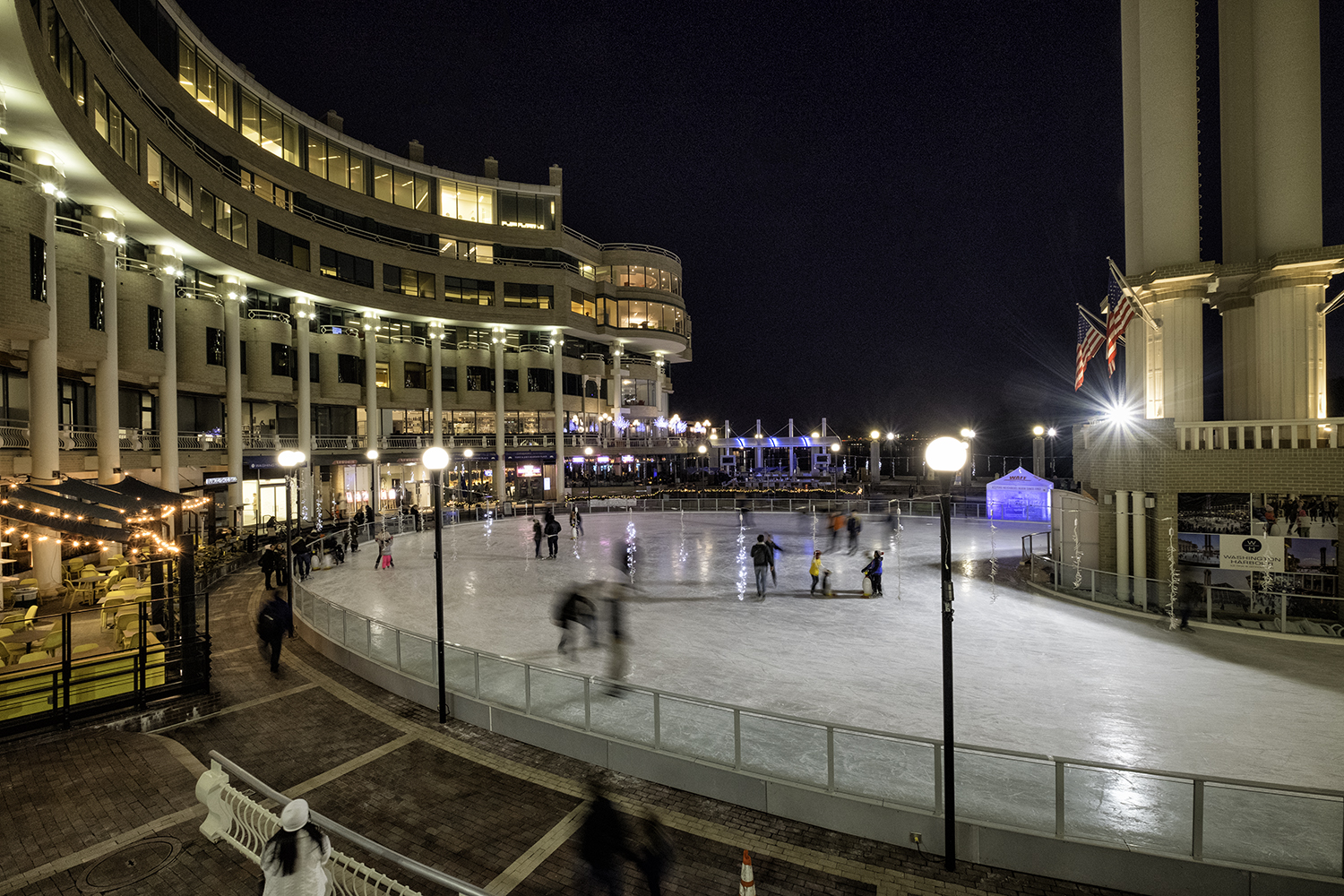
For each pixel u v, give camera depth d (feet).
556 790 26.23
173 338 86.69
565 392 182.50
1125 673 37.81
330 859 18.19
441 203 154.30
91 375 81.71
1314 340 54.13
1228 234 61.57
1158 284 58.08
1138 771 20.06
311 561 75.41
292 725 32.99
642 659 41.06
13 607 53.72
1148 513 53.93
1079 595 56.80
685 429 213.87
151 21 89.51
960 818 21.84
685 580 67.26
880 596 58.85
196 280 102.42
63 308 63.82
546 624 50.39
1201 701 33.42
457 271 153.07
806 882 20.47
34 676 32.65
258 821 20.99
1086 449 63.67
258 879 20.86
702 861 21.49
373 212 139.23
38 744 30.63
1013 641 44.55
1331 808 18.67
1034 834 20.93
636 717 28.19
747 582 66.08
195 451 98.12
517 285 162.81
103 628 43.45
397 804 25.20
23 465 60.18
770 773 24.95
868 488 188.24
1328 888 18.44
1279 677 36.91
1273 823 19.10
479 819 24.07
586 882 20.34
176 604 44.83
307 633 47.85
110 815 24.58
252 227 107.76
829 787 23.73
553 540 82.58
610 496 177.06
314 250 123.75
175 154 86.38
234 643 47.55
